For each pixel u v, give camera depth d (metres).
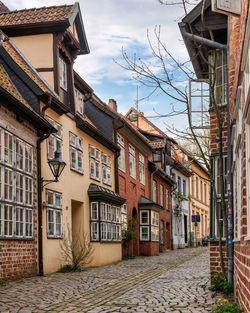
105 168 23.59
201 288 11.73
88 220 20.70
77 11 18.62
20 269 13.79
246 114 5.63
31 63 17.86
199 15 12.51
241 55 6.15
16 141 13.91
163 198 36.31
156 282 13.36
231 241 11.01
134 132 27.58
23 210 14.23
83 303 9.55
